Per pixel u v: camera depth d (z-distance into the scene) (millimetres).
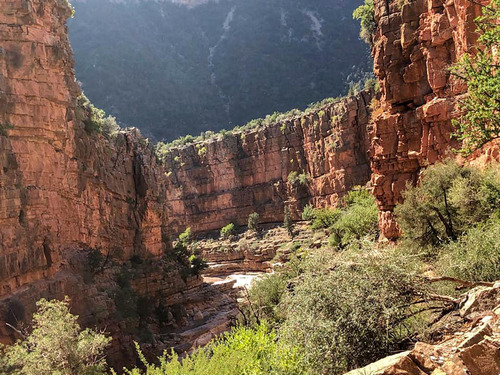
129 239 50531
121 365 33250
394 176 31172
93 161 40438
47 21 32188
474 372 4895
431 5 27922
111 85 192625
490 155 21047
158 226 56906
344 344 7523
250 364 6711
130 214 51812
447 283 9898
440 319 7820
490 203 17266
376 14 33219
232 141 104875
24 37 29844
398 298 8008
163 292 52219
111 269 42156
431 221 19516
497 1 11531
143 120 185250
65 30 37562
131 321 36938
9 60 29078
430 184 20125
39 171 30375
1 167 26016
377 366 5789
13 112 28859
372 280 8102
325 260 9109
